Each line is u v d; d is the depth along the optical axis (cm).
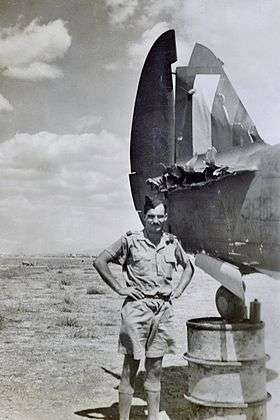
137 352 459
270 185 382
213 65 527
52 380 608
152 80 599
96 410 536
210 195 443
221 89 509
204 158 491
